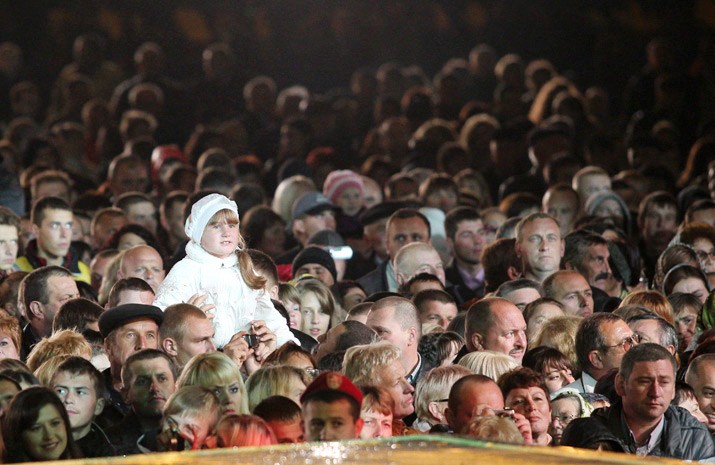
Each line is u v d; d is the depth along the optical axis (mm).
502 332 27141
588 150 57000
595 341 26875
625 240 37188
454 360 27719
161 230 43875
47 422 21000
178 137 67375
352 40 83250
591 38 83812
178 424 21328
